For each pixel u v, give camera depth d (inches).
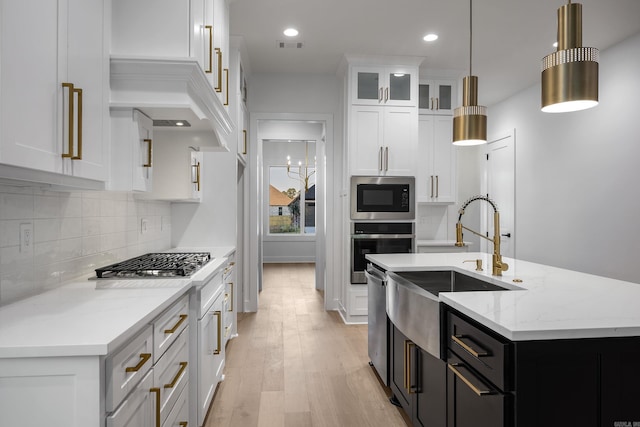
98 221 84.7
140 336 50.4
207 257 103.4
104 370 41.3
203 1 80.5
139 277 77.6
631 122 143.7
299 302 206.1
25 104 42.6
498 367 49.1
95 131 60.6
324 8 126.2
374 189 168.1
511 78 189.9
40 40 45.6
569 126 173.5
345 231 174.6
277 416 91.6
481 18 132.3
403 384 90.2
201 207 144.6
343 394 102.9
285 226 377.7
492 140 234.5
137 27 68.8
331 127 189.3
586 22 132.2
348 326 163.5
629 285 74.7
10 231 57.8
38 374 39.6
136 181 68.7
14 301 58.3
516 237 211.6
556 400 47.4
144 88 68.4
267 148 375.6
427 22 135.0
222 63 106.0
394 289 89.6
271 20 134.3
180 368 69.2
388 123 169.5
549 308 56.9
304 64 175.9
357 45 155.1
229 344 140.8
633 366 49.1
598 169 157.9
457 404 62.5
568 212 174.1
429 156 184.4
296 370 118.2
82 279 76.3
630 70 144.0
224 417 91.0
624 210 146.5
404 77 170.4
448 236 199.5
